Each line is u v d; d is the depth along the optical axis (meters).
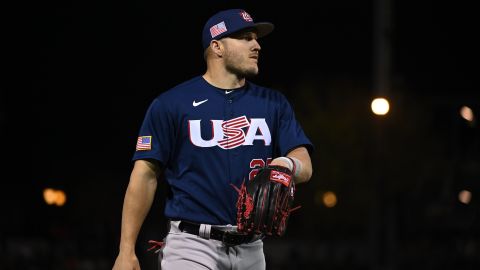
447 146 96.62
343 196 109.56
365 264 100.62
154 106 17.16
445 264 96.75
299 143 17.06
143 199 17.08
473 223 96.88
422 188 97.62
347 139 108.12
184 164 17.03
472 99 93.12
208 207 16.81
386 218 76.62
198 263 16.84
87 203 130.75
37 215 135.88
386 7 76.88
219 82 17.34
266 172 15.85
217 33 17.23
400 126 95.62
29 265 91.25
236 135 16.95
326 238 122.75
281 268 98.12
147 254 73.25
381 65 76.69
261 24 17.34
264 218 15.59
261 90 17.59
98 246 105.50
